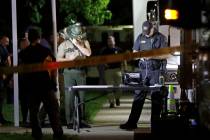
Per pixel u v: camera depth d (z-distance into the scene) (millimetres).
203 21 21203
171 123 25562
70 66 29859
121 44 79250
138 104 32656
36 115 29172
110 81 50938
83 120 34875
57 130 29391
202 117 21625
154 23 33750
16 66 32594
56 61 29828
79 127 32688
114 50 46312
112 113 42156
